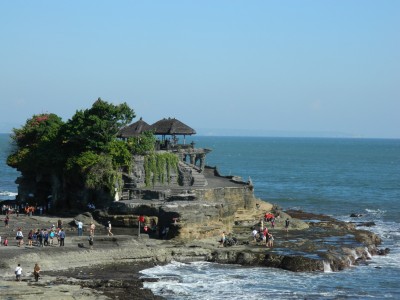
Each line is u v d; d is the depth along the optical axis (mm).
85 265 70438
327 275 70812
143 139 102188
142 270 70000
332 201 150750
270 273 71000
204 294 61656
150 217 87000
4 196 145500
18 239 74250
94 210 93875
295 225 96625
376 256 81812
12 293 54344
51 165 103875
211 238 84000
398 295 63031
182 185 103625
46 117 117562
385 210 135375
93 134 100562
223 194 101312
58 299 53625
